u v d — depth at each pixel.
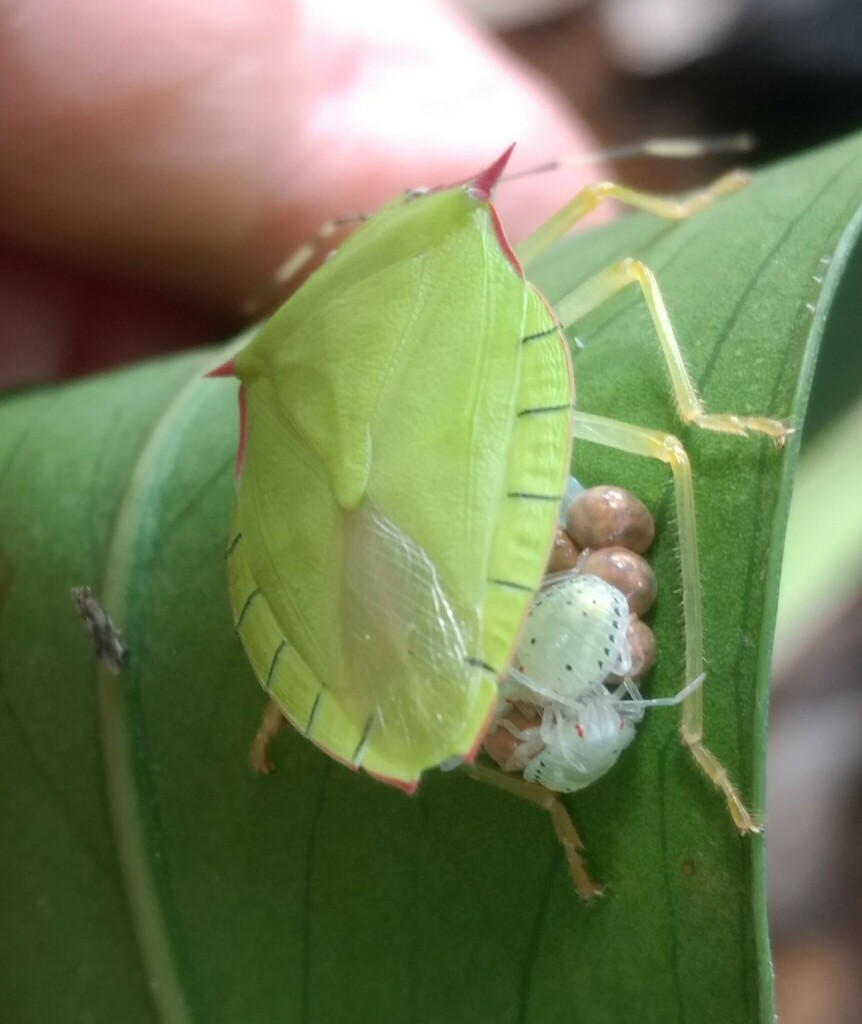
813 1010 0.07
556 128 0.08
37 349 0.08
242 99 0.07
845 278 0.05
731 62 0.09
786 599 0.05
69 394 0.06
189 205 0.07
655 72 0.09
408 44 0.08
